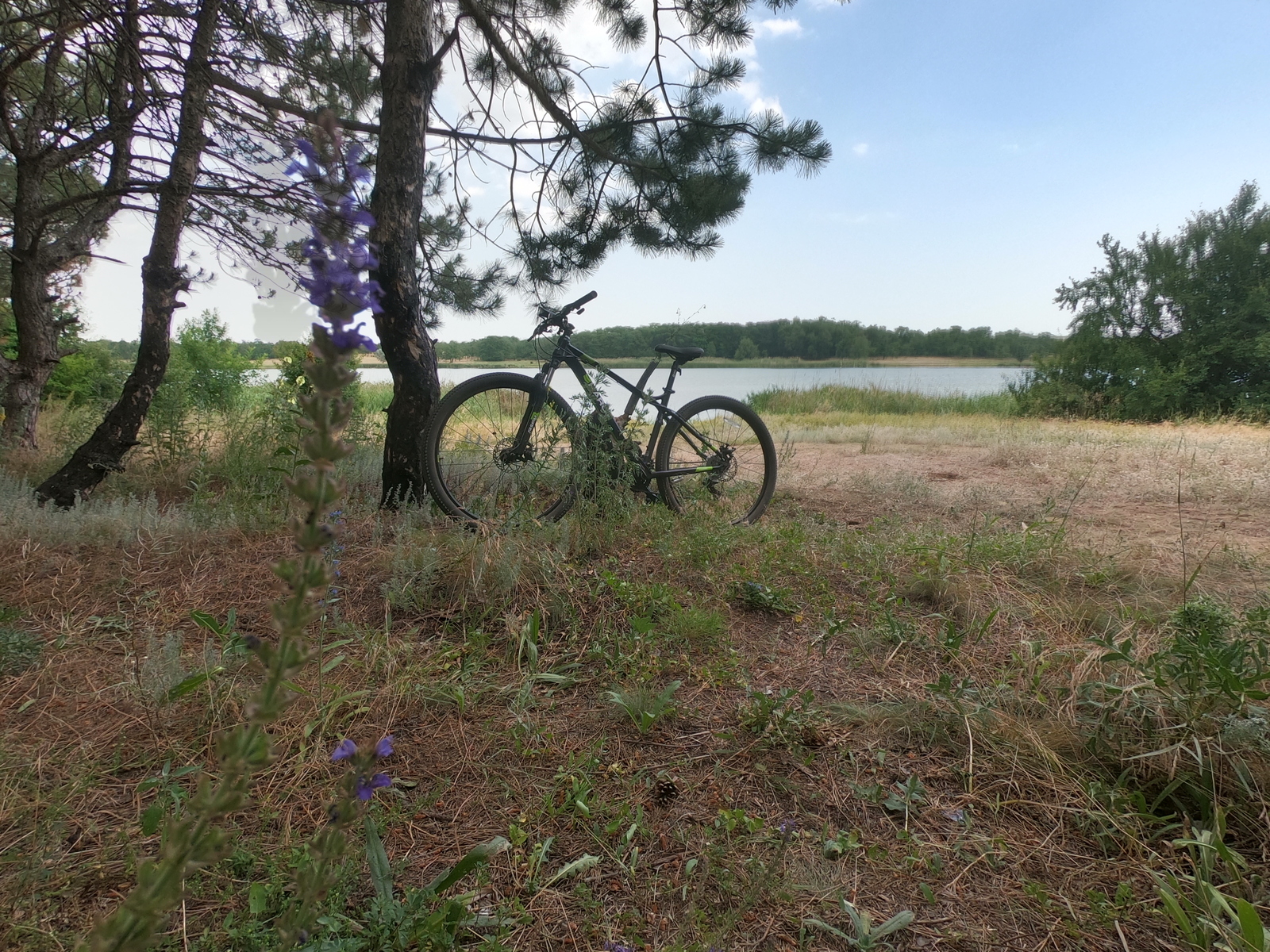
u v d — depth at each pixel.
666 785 1.87
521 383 3.86
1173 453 7.44
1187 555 3.73
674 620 2.72
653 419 4.39
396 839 1.66
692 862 1.60
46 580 2.85
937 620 2.92
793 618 2.94
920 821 1.80
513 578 2.82
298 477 0.75
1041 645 2.49
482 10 4.70
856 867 1.64
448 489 3.93
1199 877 1.57
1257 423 12.30
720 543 3.53
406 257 3.67
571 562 3.21
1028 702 2.24
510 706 2.20
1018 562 3.48
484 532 3.14
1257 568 3.50
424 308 6.89
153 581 2.93
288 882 1.47
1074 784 1.91
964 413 16.44
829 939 1.45
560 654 2.55
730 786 1.90
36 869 1.45
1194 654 2.00
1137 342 14.89
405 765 1.93
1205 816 1.78
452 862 1.61
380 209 3.60
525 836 1.67
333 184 0.76
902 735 2.15
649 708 2.17
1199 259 14.27
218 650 2.36
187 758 1.88
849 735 2.13
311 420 0.74
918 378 24.98
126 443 4.01
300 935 0.91
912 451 8.59
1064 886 1.62
